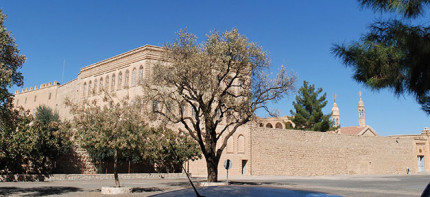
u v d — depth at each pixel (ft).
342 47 29.89
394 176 163.12
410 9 26.53
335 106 322.96
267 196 8.21
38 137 87.51
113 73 145.48
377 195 68.18
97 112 63.16
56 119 117.60
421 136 213.66
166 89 82.43
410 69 26.86
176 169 122.42
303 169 156.56
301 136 158.92
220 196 8.23
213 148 80.89
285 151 152.97
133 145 63.57
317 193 8.87
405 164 199.31
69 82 187.11
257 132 146.72
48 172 94.94
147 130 69.97
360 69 29.43
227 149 138.51
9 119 53.67
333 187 86.28
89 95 152.15
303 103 200.34
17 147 82.23
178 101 81.25
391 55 27.66
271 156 148.77
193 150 108.06
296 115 197.06
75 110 64.85
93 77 155.22
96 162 106.93
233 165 138.62
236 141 140.87
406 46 26.99
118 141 61.36
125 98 70.79
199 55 77.30
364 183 105.70
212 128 81.25
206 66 77.00
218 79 81.15
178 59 78.69
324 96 199.00
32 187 70.33
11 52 52.54
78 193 61.77
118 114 63.62
